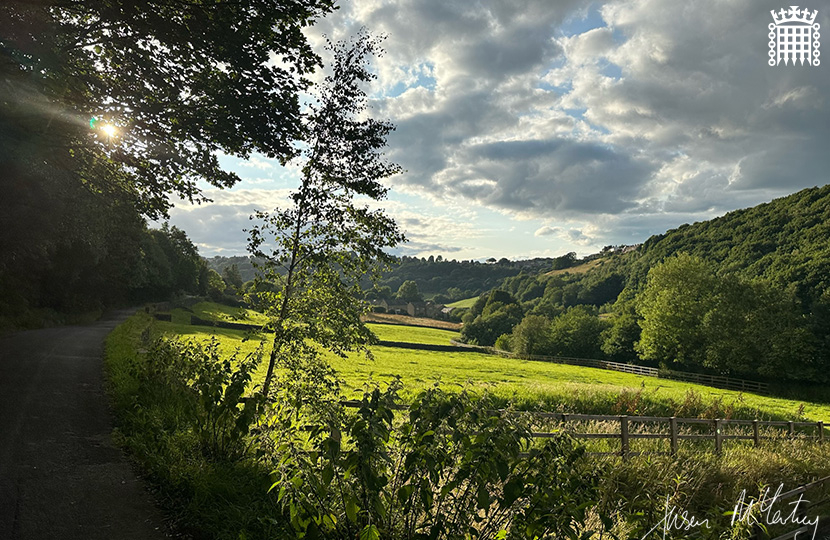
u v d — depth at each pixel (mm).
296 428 5352
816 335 50844
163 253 83375
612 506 7527
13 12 8938
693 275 59062
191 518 4785
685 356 58125
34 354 15453
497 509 4250
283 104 12570
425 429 3812
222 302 102812
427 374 37500
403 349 70062
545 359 71500
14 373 11695
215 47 11836
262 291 9219
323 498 3898
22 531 4348
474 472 3701
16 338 20562
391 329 110125
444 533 3787
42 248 29344
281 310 9148
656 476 9445
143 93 12250
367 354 9242
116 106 11891
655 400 21188
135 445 6578
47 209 25469
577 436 9742
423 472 3828
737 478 10828
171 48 11906
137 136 12656
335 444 3736
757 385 49969
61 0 10023
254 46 12219
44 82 8820
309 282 9227
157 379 9539
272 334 9094
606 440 11172
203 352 9602
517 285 198500
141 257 66812
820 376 48812
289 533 4180
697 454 11406
